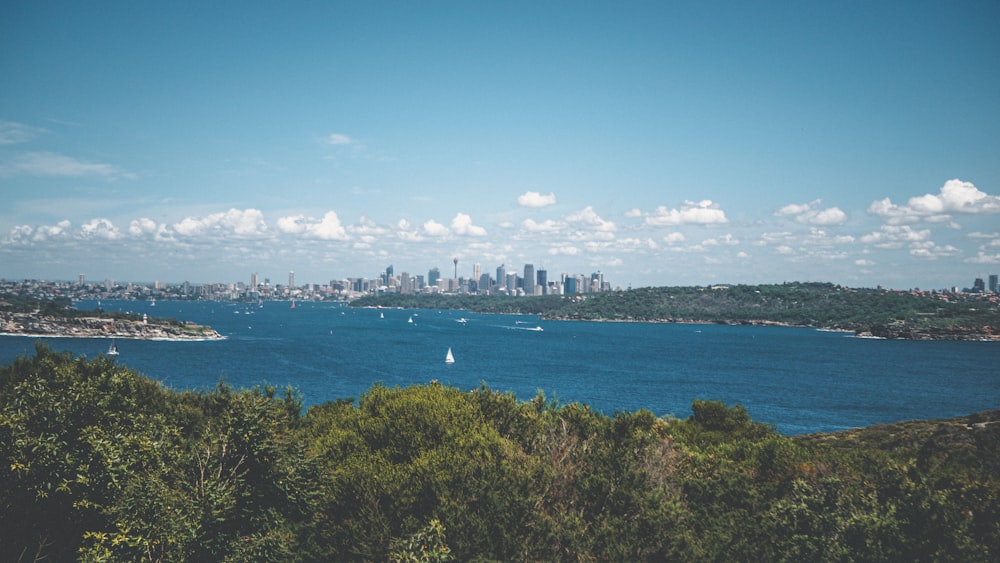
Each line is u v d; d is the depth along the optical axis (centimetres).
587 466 1725
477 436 1755
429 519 1437
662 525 1473
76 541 1211
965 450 2809
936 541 1469
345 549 1488
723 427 3506
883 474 1786
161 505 1198
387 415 1848
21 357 2236
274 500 1434
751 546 1605
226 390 2084
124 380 1617
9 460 1113
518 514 1435
